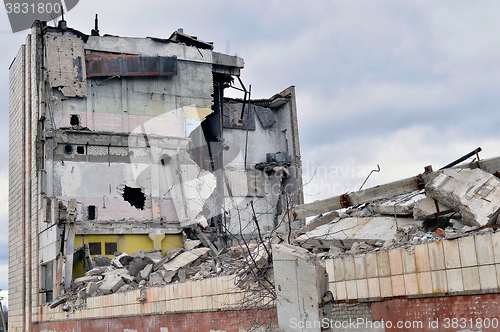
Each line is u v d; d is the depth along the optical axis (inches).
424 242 595.8
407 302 595.2
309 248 833.5
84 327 1312.7
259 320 723.4
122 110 2073.1
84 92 2004.2
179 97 2194.9
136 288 1146.0
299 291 575.5
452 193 671.1
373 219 823.1
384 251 629.0
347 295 668.7
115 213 1920.5
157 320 1008.2
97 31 2128.4
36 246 1856.5
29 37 2082.9
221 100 2413.9
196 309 892.6
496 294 513.3
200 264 1237.7
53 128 1925.4
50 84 1959.9
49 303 1624.0
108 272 1486.2
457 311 545.6
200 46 2314.2
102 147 1972.2
